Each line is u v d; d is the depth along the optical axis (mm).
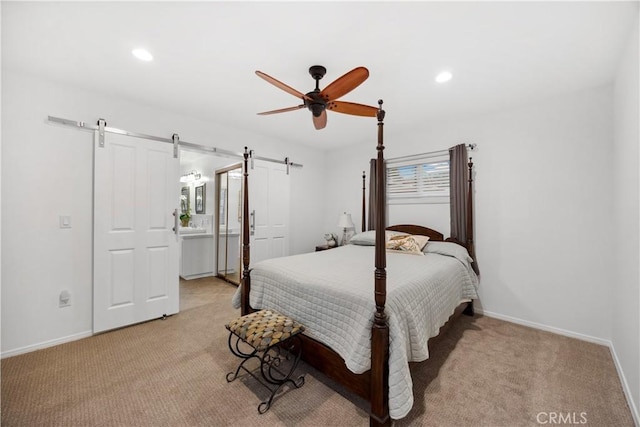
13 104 2242
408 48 1942
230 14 1621
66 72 2283
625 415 1616
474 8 1562
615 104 2307
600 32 1765
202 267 5004
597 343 2502
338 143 4535
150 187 2938
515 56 2041
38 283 2350
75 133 2529
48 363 2115
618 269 2178
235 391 1801
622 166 2062
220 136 3586
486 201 3170
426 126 3609
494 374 2002
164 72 2291
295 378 1948
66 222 2479
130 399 1715
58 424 1508
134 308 2836
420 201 3760
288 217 4422
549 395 1774
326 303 1808
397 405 1386
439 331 2150
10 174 2227
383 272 1480
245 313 2510
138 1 1518
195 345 2430
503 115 3066
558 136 2729
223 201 5051
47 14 1610
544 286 2805
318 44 1906
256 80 2422
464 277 2822
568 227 2676
